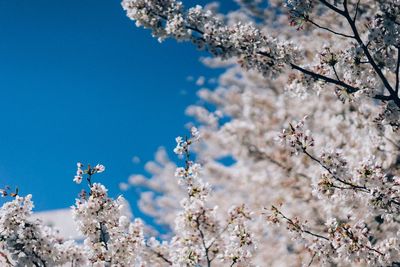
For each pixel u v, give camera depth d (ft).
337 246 20.80
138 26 26.14
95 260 20.95
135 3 25.80
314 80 25.52
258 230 45.85
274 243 44.45
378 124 25.34
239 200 50.62
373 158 21.65
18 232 20.18
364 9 45.62
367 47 24.03
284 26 57.00
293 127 21.91
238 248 20.43
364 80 23.86
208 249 20.53
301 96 26.05
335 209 40.75
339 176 21.67
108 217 21.68
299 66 26.40
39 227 20.56
